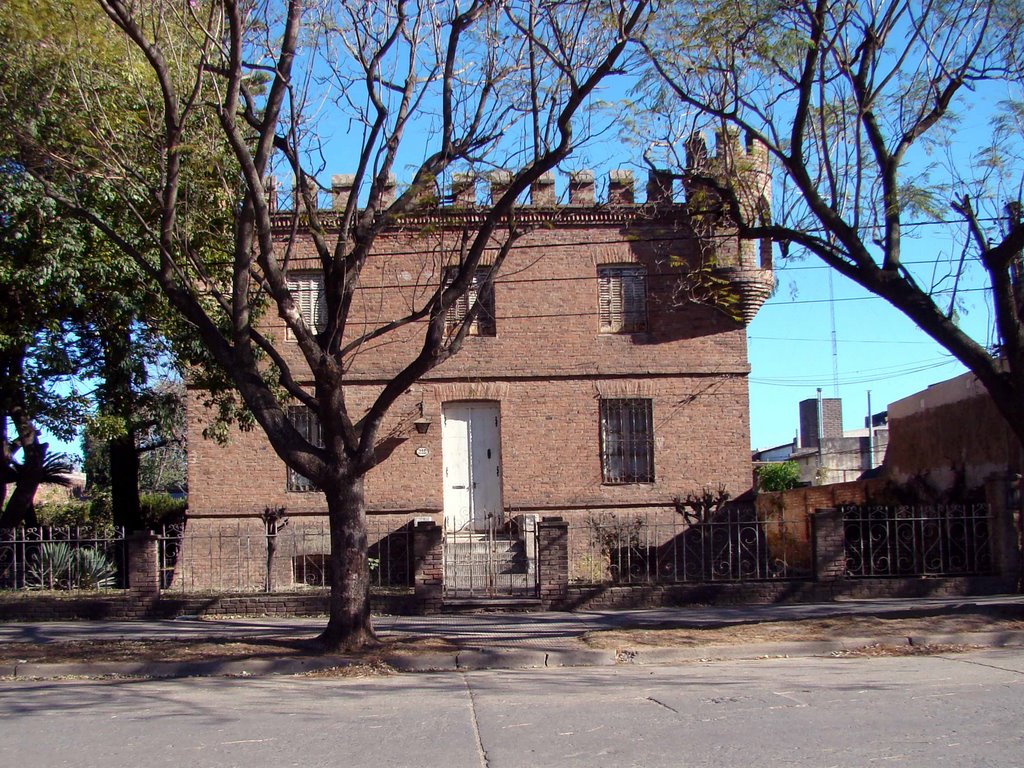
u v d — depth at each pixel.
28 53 13.30
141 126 14.40
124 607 14.99
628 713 8.22
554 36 11.95
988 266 12.49
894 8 12.81
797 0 12.64
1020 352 12.44
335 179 20.83
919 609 13.73
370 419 11.86
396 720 8.23
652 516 20.62
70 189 14.35
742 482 20.84
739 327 21.16
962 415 19.97
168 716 8.64
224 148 14.60
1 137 13.40
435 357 11.67
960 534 15.97
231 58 11.24
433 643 11.97
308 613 15.09
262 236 11.40
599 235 21.11
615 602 15.02
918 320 12.87
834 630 12.23
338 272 11.91
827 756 6.64
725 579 15.60
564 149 11.66
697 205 17.03
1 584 16.28
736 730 7.45
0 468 20.08
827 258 13.40
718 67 13.34
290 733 7.82
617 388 20.97
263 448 20.94
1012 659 10.74
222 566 20.52
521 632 12.89
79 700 9.55
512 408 20.97
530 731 7.66
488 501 20.98
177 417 20.97
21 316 16.31
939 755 6.60
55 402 17.97
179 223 14.81
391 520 20.70
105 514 27.77
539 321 21.08
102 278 15.84
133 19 11.33
